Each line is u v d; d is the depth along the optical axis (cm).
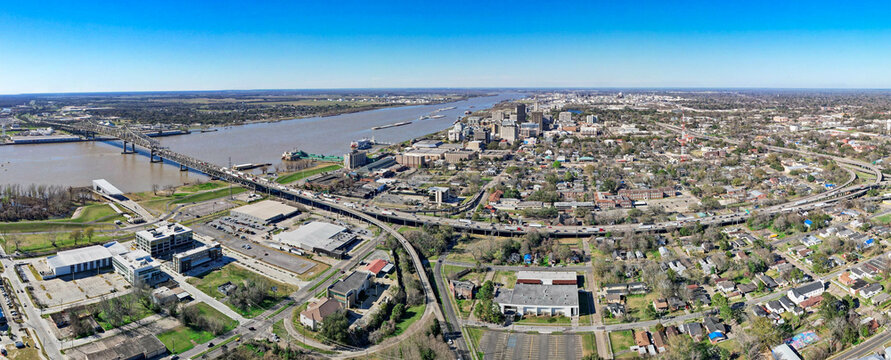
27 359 19088
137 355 19262
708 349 19738
